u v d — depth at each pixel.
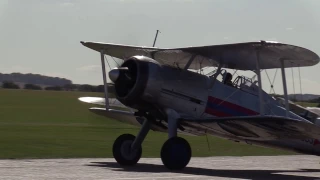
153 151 54.34
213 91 39.72
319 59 37.56
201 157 49.94
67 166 37.75
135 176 32.72
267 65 40.38
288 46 34.91
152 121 39.38
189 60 39.03
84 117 139.12
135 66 37.44
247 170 39.88
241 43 35.59
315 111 45.28
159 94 37.50
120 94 37.66
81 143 61.16
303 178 35.53
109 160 43.31
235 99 40.41
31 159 42.34
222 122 36.62
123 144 40.25
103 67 40.31
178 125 39.09
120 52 40.59
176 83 38.16
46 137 68.38
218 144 67.25
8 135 70.31
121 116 42.25
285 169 41.78
